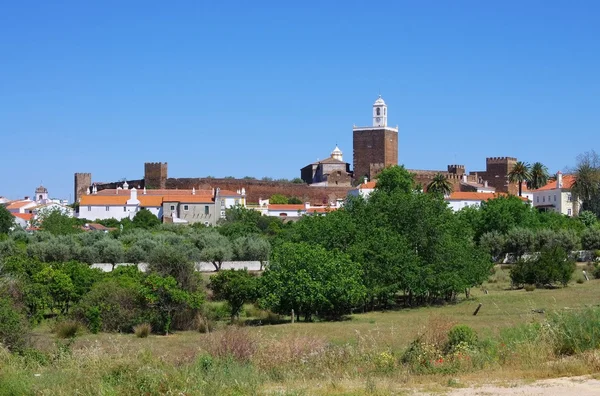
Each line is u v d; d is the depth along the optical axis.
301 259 46.19
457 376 18.09
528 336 20.64
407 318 44.12
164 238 86.88
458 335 21.66
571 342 19.67
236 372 18.53
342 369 19.89
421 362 20.06
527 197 162.75
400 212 58.88
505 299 52.75
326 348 22.44
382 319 44.41
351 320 44.66
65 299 44.88
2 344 23.77
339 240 55.78
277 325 42.22
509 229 94.62
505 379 17.16
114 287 43.03
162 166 196.25
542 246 86.81
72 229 109.94
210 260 80.62
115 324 41.34
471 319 38.28
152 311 41.78
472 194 157.75
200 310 44.19
